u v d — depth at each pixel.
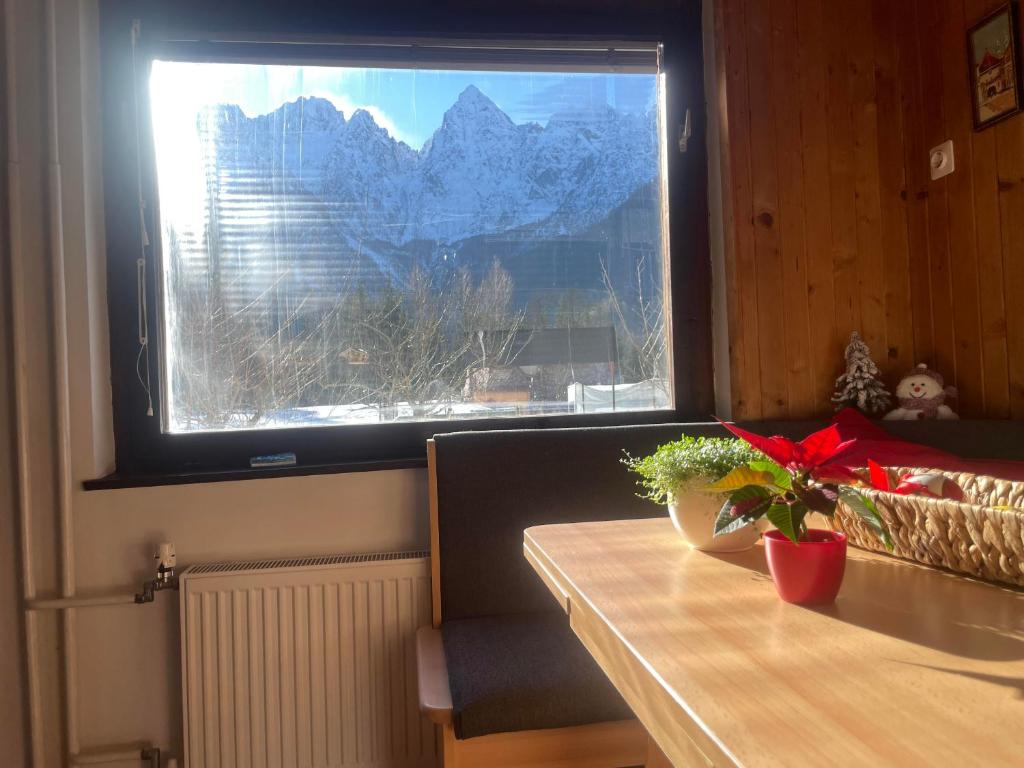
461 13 2.16
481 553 1.81
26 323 1.81
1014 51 1.92
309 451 2.04
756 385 2.17
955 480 1.04
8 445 1.79
